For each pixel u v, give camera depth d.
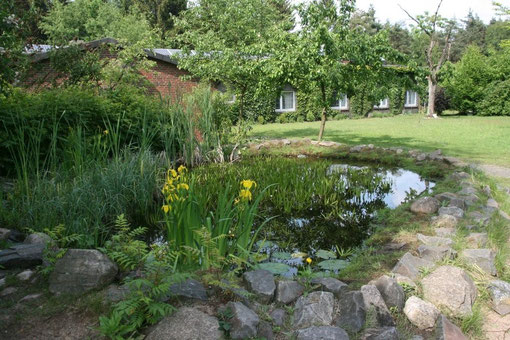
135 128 7.92
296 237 4.45
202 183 6.37
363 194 6.24
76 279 2.54
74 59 9.70
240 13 12.52
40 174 4.98
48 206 4.01
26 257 2.93
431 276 2.79
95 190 4.58
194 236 3.18
